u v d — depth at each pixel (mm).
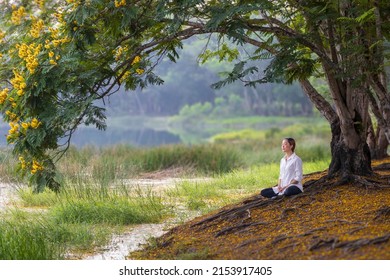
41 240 9531
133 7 9539
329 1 9766
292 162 11227
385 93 11008
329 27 10711
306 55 11680
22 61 10156
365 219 9008
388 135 11281
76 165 18469
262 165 22875
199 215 12477
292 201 10852
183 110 88500
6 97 10203
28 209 13984
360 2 9828
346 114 11641
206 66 68250
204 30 10320
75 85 9820
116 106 76750
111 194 14555
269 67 9859
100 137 56719
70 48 9750
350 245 7660
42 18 11016
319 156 25359
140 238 10703
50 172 10820
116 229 11445
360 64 10164
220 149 24625
